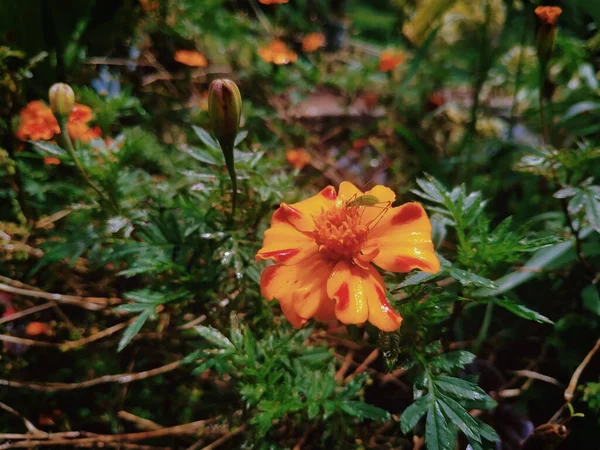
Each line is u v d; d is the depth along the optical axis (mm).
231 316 129
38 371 172
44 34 217
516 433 154
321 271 112
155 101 260
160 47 277
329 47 417
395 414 158
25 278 175
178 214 155
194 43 284
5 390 161
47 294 167
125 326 172
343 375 163
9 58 197
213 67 296
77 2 218
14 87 182
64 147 139
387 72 309
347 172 253
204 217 145
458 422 106
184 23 283
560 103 256
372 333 125
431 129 279
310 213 122
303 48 337
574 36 252
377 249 107
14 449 151
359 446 138
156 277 158
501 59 290
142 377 163
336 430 135
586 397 137
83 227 156
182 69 282
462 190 132
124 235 149
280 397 123
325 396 122
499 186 229
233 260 143
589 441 148
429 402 109
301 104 313
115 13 252
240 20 335
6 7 199
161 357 176
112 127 232
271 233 117
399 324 104
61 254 147
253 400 123
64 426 161
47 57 213
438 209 130
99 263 147
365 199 112
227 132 123
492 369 168
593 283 154
